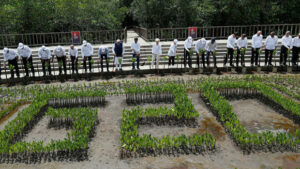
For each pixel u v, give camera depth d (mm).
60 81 11602
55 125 7113
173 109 7375
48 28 20641
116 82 11234
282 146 5730
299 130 6473
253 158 5312
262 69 12641
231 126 6391
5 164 5250
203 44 12336
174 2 21969
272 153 5473
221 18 24078
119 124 7109
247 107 8172
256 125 6855
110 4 23141
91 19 20828
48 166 5168
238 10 23141
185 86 10172
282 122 7008
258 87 9219
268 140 5695
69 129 6852
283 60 13523
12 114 7949
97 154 5586
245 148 5695
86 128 6301
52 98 9031
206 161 5238
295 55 12609
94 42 18875
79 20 20641
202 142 5727
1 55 14266
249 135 5824
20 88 10641
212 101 8070
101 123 7188
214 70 12508
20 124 6766
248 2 22656
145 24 23531
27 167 5141
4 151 5523
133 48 12258
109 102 8875
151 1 21703
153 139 5945
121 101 8961
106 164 5199
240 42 12328
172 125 6992
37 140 6250
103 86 10688
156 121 7250
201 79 11328
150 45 15641
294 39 12320
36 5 19375
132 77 12031
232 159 5289
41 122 7344
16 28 19672
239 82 9648
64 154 5598
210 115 7602
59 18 20797
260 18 24312
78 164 5219
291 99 8445
